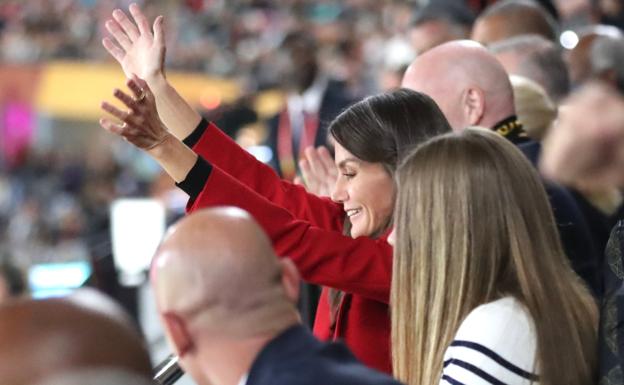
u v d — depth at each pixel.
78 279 16.23
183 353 5.57
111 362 4.72
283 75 16.86
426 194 7.12
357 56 32.38
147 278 14.93
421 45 13.91
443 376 6.93
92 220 33.84
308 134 16.39
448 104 9.46
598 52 9.97
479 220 7.03
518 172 7.13
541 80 11.43
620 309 6.86
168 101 8.41
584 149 5.88
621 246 7.03
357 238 7.79
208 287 5.47
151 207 15.51
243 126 18.97
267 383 5.43
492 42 13.16
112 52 8.51
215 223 5.57
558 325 6.93
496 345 6.85
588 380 6.97
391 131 7.89
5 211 43.59
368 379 5.45
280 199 8.68
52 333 4.69
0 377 4.63
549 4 16.14
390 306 7.44
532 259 7.02
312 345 5.56
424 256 7.09
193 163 7.55
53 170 48.53
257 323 5.51
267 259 5.56
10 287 14.05
